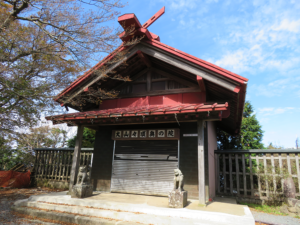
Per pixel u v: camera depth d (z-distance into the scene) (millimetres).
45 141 12938
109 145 8852
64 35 7082
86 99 8781
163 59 7062
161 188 7504
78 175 7125
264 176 8227
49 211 6055
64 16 7059
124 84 9078
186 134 7727
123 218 5324
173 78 8281
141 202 6289
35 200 6816
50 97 7496
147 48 7320
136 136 8203
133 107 7957
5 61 7438
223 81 6234
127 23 6918
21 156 12477
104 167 8648
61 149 11289
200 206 5812
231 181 9031
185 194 5965
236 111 8320
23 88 7570
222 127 12547
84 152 10672
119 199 6648
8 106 8031
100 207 6008
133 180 8016
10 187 10648
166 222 4945
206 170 7219
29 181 11344
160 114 6230
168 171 7602
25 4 7246
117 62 7570
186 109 5816
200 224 4730
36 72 8453
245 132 17531
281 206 7406
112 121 7410
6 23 7234
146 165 8000
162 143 7984
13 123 7684
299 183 7598
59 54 7758
